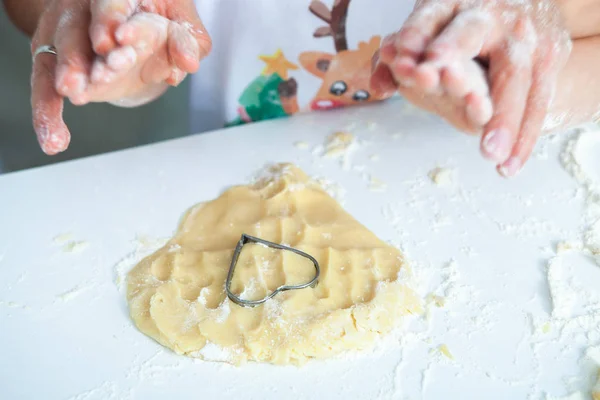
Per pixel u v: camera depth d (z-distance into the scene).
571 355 0.44
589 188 0.54
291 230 0.50
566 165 0.56
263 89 0.68
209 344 0.44
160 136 0.88
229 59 0.66
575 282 0.48
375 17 0.63
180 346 0.44
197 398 0.42
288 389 0.43
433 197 0.54
